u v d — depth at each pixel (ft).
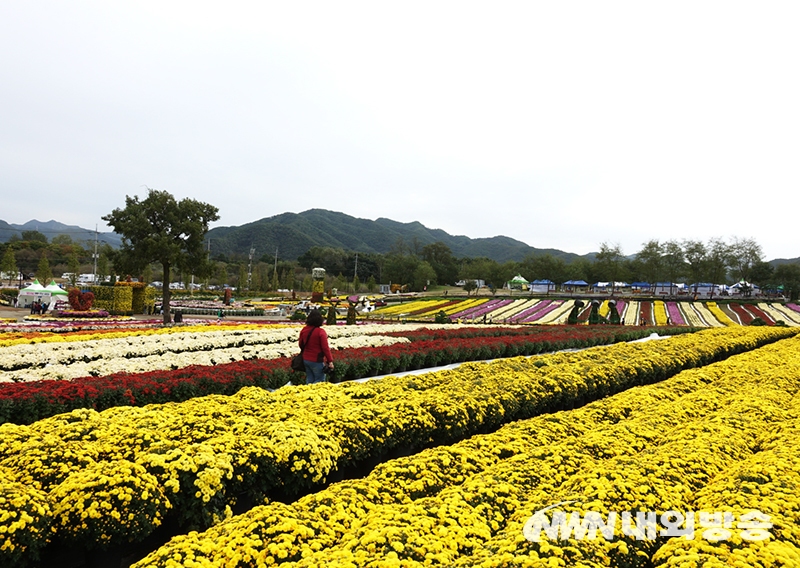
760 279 260.83
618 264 274.98
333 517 15.02
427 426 24.50
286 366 39.55
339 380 42.16
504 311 175.94
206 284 291.79
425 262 354.74
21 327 86.33
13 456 17.28
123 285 152.46
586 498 15.75
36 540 13.87
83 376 36.27
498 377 34.47
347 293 309.22
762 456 19.86
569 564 12.25
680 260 257.14
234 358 47.21
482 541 14.11
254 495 18.16
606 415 28.43
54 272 311.47
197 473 16.71
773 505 14.97
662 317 161.27
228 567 12.69
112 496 15.20
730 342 64.59
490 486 17.02
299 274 392.06
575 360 43.68
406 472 18.37
